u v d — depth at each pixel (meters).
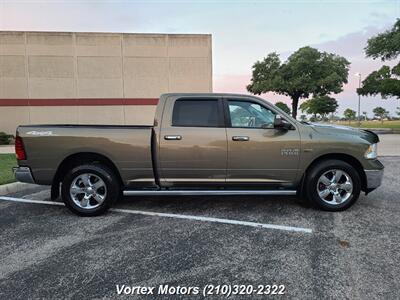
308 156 4.81
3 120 20.47
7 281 2.98
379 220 4.49
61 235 4.09
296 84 32.06
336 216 4.69
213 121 4.85
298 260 3.32
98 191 4.86
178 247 3.67
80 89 21.05
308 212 4.89
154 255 3.48
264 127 4.86
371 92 29.95
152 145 4.79
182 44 21.59
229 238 3.92
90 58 21.00
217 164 4.81
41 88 20.66
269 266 3.21
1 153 12.94
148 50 21.39
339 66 32.81
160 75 21.59
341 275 3.01
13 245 3.79
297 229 4.18
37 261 3.37
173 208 5.19
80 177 4.82
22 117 20.62
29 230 4.29
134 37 21.22
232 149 4.78
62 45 20.66
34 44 20.34
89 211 4.79
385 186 6.53
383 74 28.34
